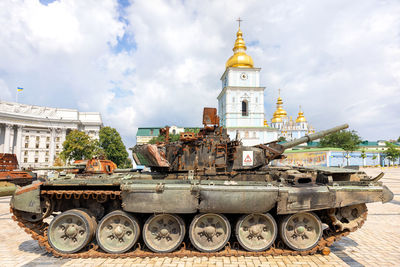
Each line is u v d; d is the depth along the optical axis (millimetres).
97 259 6973
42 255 7301
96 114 77438
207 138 8625
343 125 10711
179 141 8844
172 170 8477
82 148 45188
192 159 8359
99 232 7262
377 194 7758
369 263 6738
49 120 64125
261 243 7434
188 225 7852
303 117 97312
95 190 7348
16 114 58312
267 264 6641
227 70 52312
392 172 39625
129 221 7391
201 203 7094
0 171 18859
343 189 7535
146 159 8648
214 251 7156
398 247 7945
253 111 51125
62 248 7227
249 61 52688
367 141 75438
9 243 8352
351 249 7770
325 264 6668
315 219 7535
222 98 55562
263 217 7551
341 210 8062
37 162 62188
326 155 47312
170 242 7414
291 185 7637
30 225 7535
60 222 7418
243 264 6629
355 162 52406
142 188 7102
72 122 67125
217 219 7480
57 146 65438
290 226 7641
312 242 7512
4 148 56969
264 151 9094
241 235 7426
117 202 7973
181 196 7086
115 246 7324
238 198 7062
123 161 55688
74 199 8156
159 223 7578
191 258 7008
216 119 9055
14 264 6660
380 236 9008
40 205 7277
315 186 7527
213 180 7562
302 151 50938
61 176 8805
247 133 50094
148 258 7023
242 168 8562
